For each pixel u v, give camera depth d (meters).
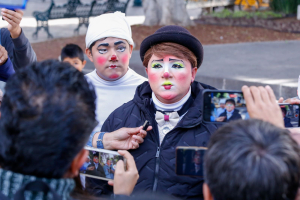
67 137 1.07
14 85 1.12
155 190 1.80
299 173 1.05
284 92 6.18
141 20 13.76
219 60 8.41
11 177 1.08
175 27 1.97
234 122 1.15
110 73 2.60
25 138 1.05
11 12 2.64
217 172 1.07
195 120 1.83
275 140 1.06
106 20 2.56
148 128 1.86
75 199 1.26
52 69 1.15
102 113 2.65
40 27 11.29
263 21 12.17
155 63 1.90
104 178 1.69
